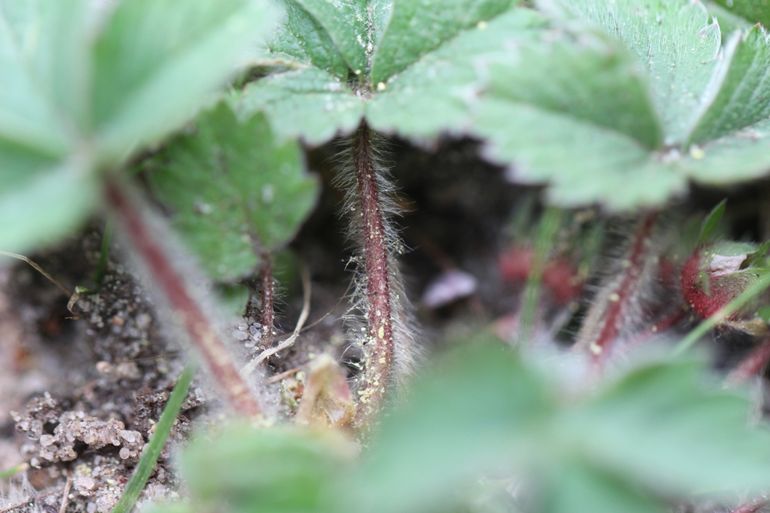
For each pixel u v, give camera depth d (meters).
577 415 0.14
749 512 0.16
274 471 0.14
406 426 0.13
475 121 0.15
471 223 0.21
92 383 0.18
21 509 0.17
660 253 0.17
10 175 0.14
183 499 0.17
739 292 0.17
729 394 0.14
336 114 0.16
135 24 0.14
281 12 0.17
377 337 0.17
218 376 0.15
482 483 0.16
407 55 0.16
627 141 0.15
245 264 0.16
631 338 0.17
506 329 0.19
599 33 0.15
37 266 0.18
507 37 0.16
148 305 0.18
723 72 0.16
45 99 0.14
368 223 0.18
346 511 0.14
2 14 0.14
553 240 0.19
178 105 0.14
